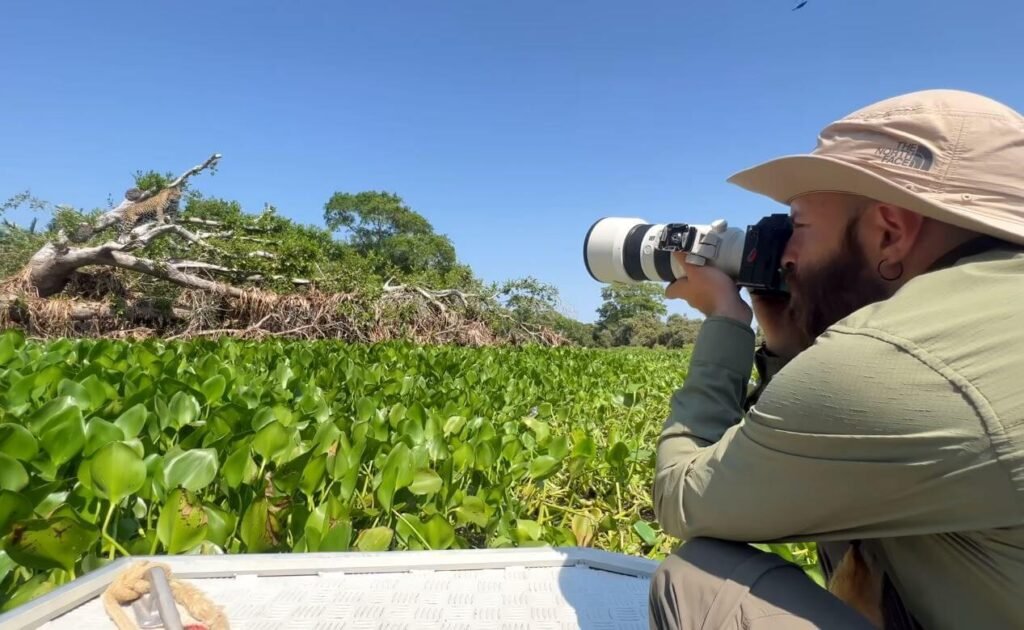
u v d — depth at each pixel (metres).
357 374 4.43
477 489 2.62
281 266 11.81
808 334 1.16
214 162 11.09
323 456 2.05
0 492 1.50
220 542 1.79
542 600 1.50
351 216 45.34
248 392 3.06
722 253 1.34
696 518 1.05
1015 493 0.79
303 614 1.40
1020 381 0.79
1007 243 0.93
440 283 14.16
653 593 1.11
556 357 8.80
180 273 10.76
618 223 1.67
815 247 1.10
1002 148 0.94
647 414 4.82
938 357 0.82
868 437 0.84
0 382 3.17
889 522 0.89
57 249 10.27
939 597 0.89
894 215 1.00
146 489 1.91
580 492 3.33
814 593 0.97
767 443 0.93
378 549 1.88
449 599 1.49
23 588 1.53
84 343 5.02
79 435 1.97
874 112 1.04
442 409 3.41
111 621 1.28
